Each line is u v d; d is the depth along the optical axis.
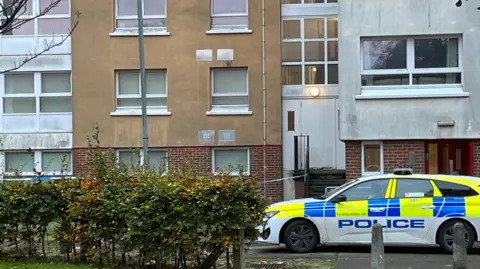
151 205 7.91
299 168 18.23
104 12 18.45
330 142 18.38
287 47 18.58
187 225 7.83
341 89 16.23
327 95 18.36
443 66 16.20
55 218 8.52
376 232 7.69
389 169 16.17
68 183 8.54
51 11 18.61
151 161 18.38
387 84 16.33
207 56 18.23
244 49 18.17
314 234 11.03
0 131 18.66
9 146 18.59
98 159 8.77
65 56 18.61
